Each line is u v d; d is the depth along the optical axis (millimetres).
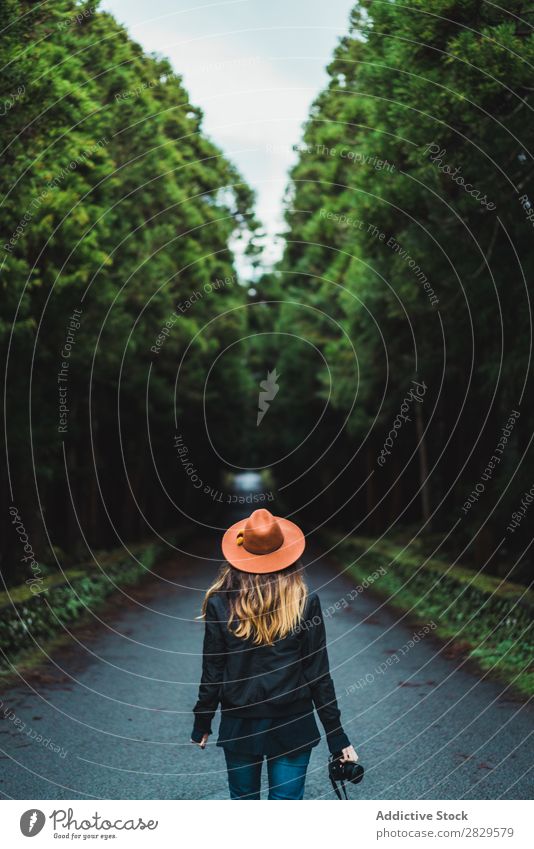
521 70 7094
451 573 12406
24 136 8453
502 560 13859
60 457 16672
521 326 9523
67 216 10102
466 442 15445
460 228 10031
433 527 19438
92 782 5176
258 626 3260
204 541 36969
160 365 20484
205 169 18938
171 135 15844
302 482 45844
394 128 9406
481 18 7469
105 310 12859
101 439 21219
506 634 8891
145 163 13461
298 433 37875
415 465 25516
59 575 13109
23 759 5582
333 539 28719
